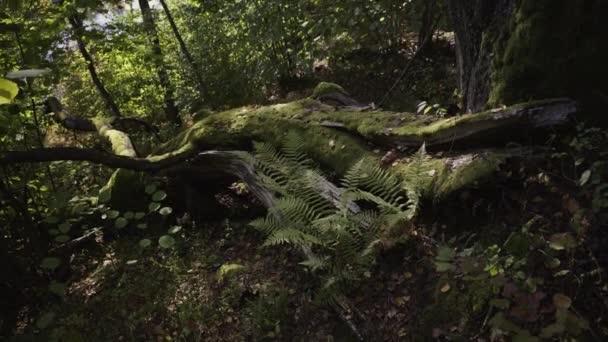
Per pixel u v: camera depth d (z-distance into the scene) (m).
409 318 3.33
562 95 3.41
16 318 4.61
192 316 4.12
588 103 3.29
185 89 10.50
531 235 3.02
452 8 4.55
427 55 9.88
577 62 3.32
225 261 4.71
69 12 5.04
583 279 2.76
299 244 4.04
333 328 3.60
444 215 3.68
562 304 2.63
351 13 7.48
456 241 3.52
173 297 4.43
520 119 3.39
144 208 5.68
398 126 4.21
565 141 3.34
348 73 10.30
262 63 10.06
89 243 5.54
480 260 3.11
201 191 5.45
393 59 10.20
